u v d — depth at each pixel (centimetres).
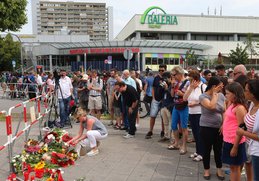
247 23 6675
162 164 644
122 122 1022
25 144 691
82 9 17012
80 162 655
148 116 1267
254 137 357
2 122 1136
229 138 459
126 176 572
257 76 827
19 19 1252
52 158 619
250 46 4812
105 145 800
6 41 6206
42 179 517
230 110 463
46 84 1623
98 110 1110
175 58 5016
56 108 1034
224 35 6775
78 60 5122
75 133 928
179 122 754
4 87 2294
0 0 1184
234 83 462
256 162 359
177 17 6356
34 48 5819
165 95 820
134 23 6284
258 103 371
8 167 618
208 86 547
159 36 6450
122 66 4900
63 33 9225
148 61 4872
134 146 791
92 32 17200
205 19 6488
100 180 552
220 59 1526
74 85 1320
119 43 4775
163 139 840
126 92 863
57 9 16800
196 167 625
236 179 468
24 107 674
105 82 1270
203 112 557
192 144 809
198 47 5422
